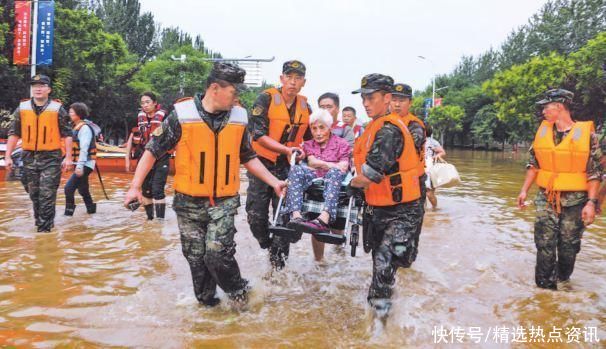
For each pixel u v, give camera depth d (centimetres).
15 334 343
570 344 350
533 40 3909
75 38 2695
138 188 365
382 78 378
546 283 472
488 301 436
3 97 2141
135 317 376
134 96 3234
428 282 486
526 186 505
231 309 397
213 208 377
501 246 641
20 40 1875
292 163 468
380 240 405
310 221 424
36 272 483
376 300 377
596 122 2475
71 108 780
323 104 682
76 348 323
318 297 437
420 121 451
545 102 470
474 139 5834
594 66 2322
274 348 329
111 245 597
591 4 3509
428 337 356
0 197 943
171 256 551
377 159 362
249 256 566
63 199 950
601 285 489
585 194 459
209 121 369
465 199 1102
